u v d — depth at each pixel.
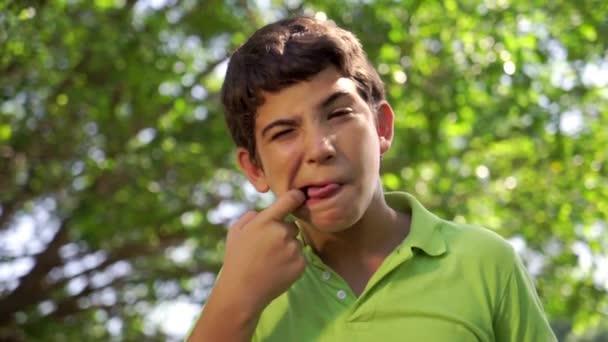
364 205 2.15
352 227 2.28
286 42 2.20
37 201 11.10
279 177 2.16
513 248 2.34
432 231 2.30
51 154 10.20
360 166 2.13
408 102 9.77
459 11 9.68
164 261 11.95
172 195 10.16
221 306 2.11
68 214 10.78
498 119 10.14
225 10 10.39
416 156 9.92
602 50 9.76
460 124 9.87
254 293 2.11
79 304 11.77
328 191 2.11
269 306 2.30
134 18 9.99
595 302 10.74
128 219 10.31
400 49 9.62
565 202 10.41
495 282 2.26
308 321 2.25
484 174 10.31
